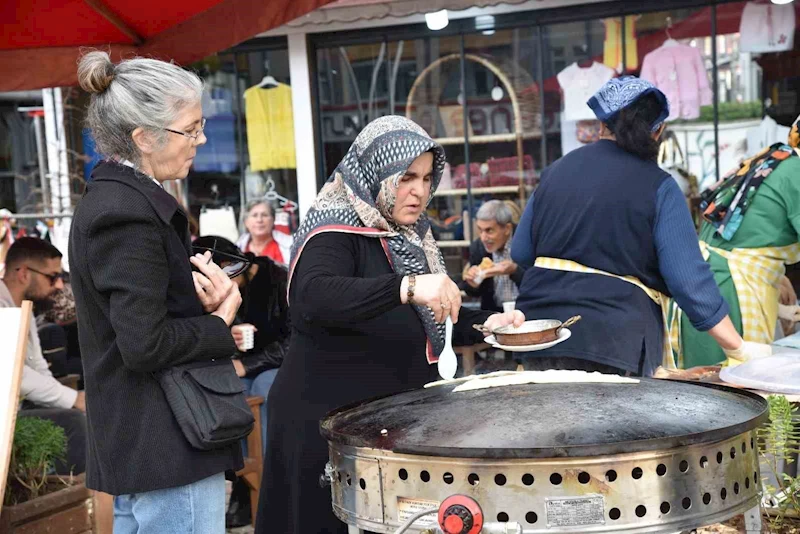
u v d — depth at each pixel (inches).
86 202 83.3
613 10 213.3
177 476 84.6
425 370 102.2
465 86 226.1
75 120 255.0
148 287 81.5
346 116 233.0
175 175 87.6
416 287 87.3
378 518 73.1
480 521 61.7
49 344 197.2
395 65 228.7
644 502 66.4
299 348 102.1
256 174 239.3
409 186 100.3
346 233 99.2
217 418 84.6
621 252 117.6
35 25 153.3
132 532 92.4
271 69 234.4
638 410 73.3
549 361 120.3
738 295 143.0
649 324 117.6
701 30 210.4
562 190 121.5
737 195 144.9
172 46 158.6
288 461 101.0
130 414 84.4
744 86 209.8
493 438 68.6
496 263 208.7
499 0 189.6
